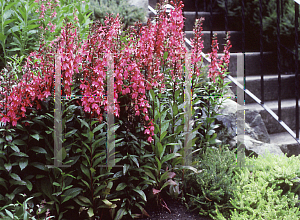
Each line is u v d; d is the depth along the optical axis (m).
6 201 2.04
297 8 3.18
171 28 2.48
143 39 2.31
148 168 2.43
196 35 2.79
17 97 1.95
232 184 2.59
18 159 2.06
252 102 4.18
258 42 5.02
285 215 2.30
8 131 1.99
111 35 2.18
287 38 4.68
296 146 3.62
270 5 4.80
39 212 1.90
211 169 2.69
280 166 2.77
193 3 5.69
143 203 2.38
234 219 2.26
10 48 3.16
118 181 2.46
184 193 2.72
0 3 2.99
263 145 3.31
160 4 2.45
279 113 3.47
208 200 2.56
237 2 5.11
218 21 5.24
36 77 2.06
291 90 4.46
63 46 2.02
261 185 2.59
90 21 3.45
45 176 2.14
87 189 2.27
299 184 2.60
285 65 4.81
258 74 4.66
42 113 2.21
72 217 2.24
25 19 3.01
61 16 3.22
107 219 2.31
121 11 4.14
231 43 4.90
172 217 2.44
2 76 1.99
